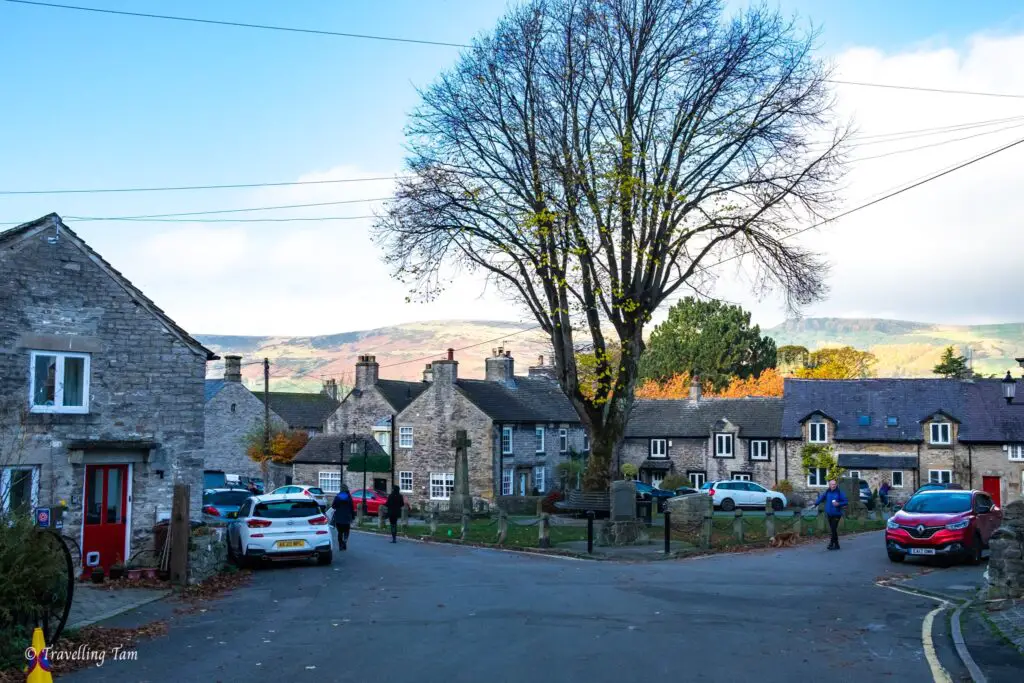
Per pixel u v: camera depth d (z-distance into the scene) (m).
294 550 22.16
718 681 10.02
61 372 20.28
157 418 21.58
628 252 31.11
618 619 14.01
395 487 31.45
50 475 19.88
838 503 25.92
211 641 12.75
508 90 31.86
